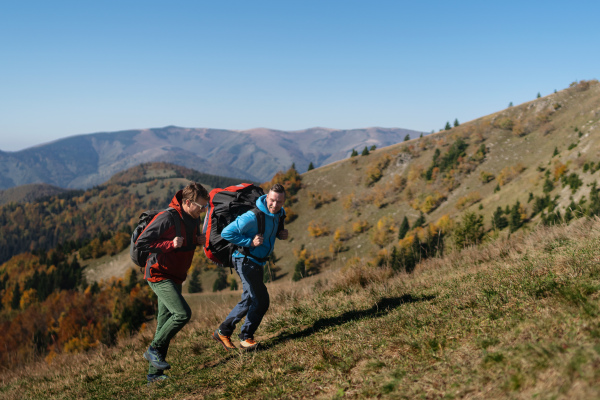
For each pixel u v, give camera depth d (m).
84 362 6.92
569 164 104.81
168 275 4.16
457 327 3.09
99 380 5.29
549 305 2.93
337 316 5.05
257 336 5.29
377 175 178.88
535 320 2.64
